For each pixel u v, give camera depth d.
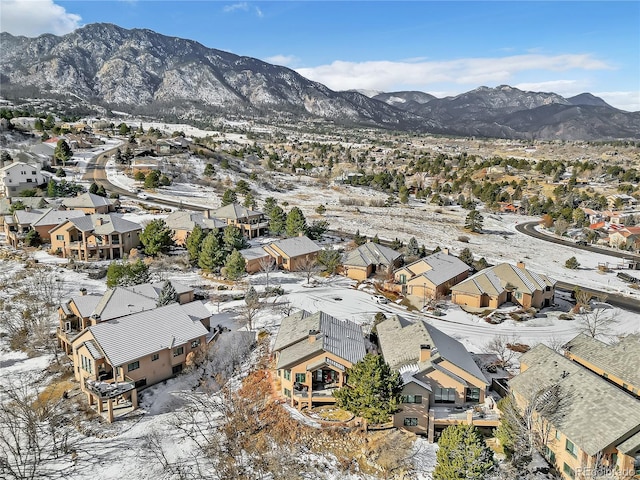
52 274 72.62
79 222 81.25
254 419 42.50
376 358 38.97
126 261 74.44
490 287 70.00
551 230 135.75
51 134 197.00
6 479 35.88
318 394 43.66
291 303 67.88
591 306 72.50
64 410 43.75
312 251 87.12
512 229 135.75
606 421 33.59
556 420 35.62
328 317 52.53
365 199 164.38
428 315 66.00
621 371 43.16
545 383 40.12
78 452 38.72
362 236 109.31
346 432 40.38
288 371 43.88
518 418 37.03
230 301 68.00
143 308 55.44
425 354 43.62
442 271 75.56
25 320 58.31
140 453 38.66
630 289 83.94
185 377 49.34
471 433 32.50
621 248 115.62
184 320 52.12
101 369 46.03
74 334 52.69
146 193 133.25
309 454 38.38
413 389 40.97
